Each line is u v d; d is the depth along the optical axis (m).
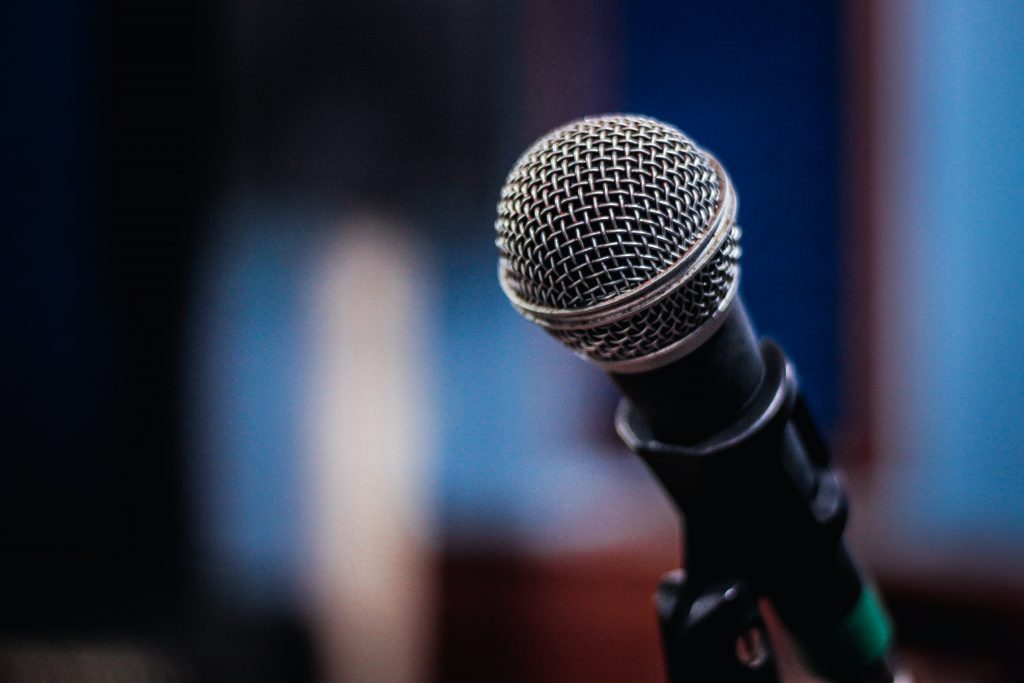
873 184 3.37
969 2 3.21
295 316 3.28
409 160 3.39
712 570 0.74
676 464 0.68
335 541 3.17
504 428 3.45
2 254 3.34
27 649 2.21
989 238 3.24
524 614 3.07
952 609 2.79
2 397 3.35
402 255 3.33
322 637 3.12
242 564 3.23
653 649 2.95
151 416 3.31
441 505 3.39
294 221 3.31
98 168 3.33
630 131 0.64
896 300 3.37
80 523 3.32
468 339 3.45
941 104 3.27
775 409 0.66
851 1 3.37
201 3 3.29
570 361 3.48
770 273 3.52
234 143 3.31
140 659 2.23
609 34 3.53
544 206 0.63
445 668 3.10
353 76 3.35
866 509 3.26
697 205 0.62
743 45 3.50
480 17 3.42
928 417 3.34
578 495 3.38
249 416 3.26
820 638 0.78
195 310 3.31
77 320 3.35
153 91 3.31
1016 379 3.24
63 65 3.31
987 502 3.27
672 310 0.61
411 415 3.28
